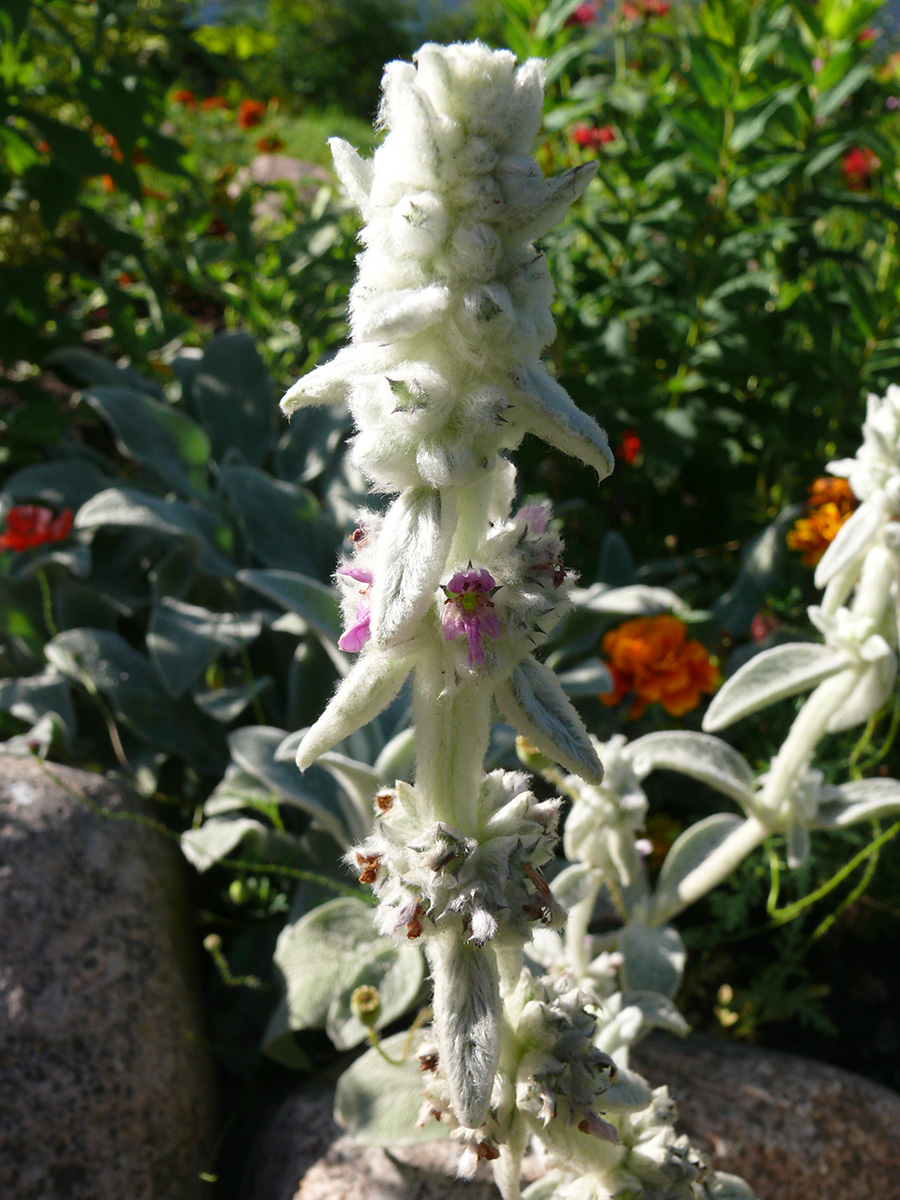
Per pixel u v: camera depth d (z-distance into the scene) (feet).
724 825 1.49
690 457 2.38
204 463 2.13
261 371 2.40
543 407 0.66
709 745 1.40
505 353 0.65
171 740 1.82
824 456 2.35
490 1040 0.75
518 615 0.70
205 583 2.06
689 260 2.23
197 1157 1.37
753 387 2.48
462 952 0.79
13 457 2.41
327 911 1.46
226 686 1.90
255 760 1.56
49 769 1.61
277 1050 1.44
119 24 2.65
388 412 0.64
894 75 2.96
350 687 0.73
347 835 1.57
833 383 2.32
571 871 1.33
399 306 0.60
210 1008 1.57
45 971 1.34
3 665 2.01
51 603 2.06
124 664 1.88
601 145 2.69
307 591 1.62
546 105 2.26
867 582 1.31
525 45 2.27
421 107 0.61
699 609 2.23
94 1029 1.33
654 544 2.41
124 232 2.55
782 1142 1.31
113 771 1.88
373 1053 1.34
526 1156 1.28
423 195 0.61
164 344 2.65
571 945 1.32
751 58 2.09
